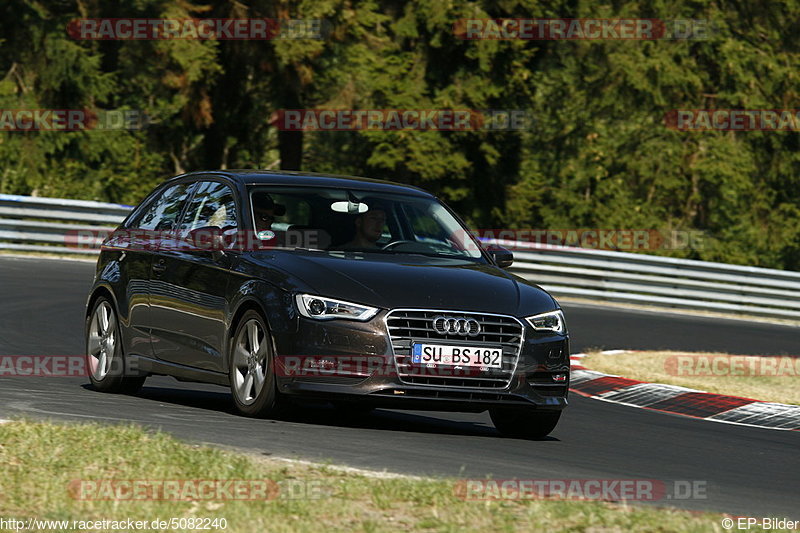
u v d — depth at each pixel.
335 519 16.17
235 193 28.28
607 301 76.44
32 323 45.28
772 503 21.22
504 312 25.53
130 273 30.33
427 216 29.39
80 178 106.81
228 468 18.67
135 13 103.88
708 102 131.88
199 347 27.33
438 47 104.75
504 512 17.00
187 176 31.00
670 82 124.56
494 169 109.94
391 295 24.91
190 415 25.50
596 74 129.75
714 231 133.38
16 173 101.31
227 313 26.31
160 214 30.84
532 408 25.92
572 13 115.38
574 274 75.94
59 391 29.55
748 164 128.00
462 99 104.50
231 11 103.75
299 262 25.75
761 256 137.75
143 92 119.19
